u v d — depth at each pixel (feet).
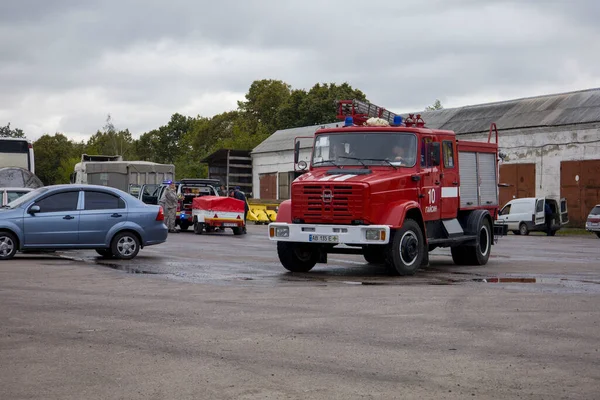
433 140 55.01
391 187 51.03
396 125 55.77
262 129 290.56
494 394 20.81
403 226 51.21
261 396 20.47
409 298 38.88
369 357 25.20
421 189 53.47
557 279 49.44
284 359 24.88
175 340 27.91
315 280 47.96
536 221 138.62
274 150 205.98
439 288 43.27
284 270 54.80
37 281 46.16
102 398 20.29
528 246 92.73
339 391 21.01
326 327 30.58
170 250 74.59
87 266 55.88
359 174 51.93
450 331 29.81
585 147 149.89
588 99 157.07
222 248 78.33
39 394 20.70
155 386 21.48
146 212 63.31
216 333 29.30
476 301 37.86
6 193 78.23
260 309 35.17
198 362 24.43
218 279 48.14
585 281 48.26
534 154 158.92
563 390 21.25
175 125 449.06
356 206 49.57
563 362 24.59
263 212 161.99
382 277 50.16
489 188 63.10
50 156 425.69
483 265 60.80
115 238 62.39
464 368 23.72
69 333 29.27
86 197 62.03
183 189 120.98
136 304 36.70
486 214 61.21
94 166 151.53
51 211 60.85
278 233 51.62
